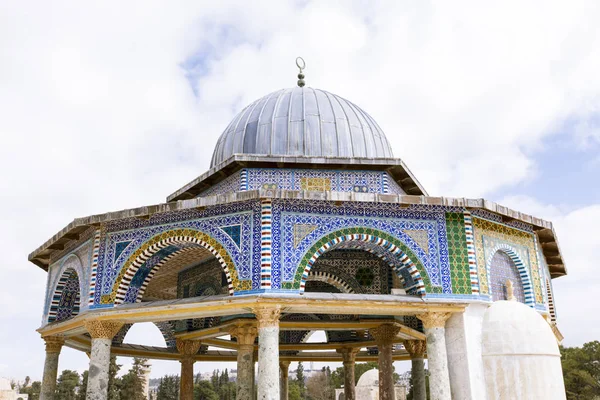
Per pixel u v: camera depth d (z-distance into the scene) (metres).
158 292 22.27
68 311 17.95
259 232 13.04
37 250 18.25
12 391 56.19
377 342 17.50
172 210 13.80
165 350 21.64
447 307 13.44
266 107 18.61
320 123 17.81
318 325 17.45
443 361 13.04
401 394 48.75
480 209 14.79
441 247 13.96
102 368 13.88
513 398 12.53
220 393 60.81
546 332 13.12
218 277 17.50
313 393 64.31
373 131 18.80
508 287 14.30
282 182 16.30
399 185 18.20
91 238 15.41
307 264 12.98
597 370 38.03
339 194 13.20
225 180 17.17
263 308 12.44
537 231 17.33
